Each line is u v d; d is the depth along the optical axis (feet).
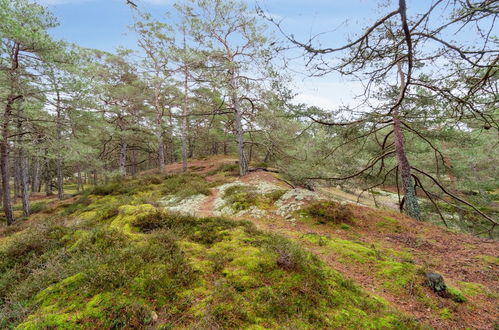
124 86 66.90
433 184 50.62
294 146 51.88
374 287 13.51
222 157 104.78
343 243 19.75
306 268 12.39
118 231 15.53
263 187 40.78
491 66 9.29
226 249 14.60
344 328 9.31
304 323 9.12
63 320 7.89
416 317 11.00
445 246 20.49
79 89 37.96
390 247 20.29
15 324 8.05
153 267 11.04
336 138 33.27
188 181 55.01
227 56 50.19
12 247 14.73
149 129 74.08
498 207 49.75
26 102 35.14
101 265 10.91
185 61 47.73
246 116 58.08
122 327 7.92
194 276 11.05
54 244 15.29
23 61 36.76
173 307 9.11
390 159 48.14
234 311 9.07
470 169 55.31
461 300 12.41
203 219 20.61
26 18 32.60
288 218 27.61
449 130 28.58
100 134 65.21
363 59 11.68
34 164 103.60
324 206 27.55
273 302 9.86
